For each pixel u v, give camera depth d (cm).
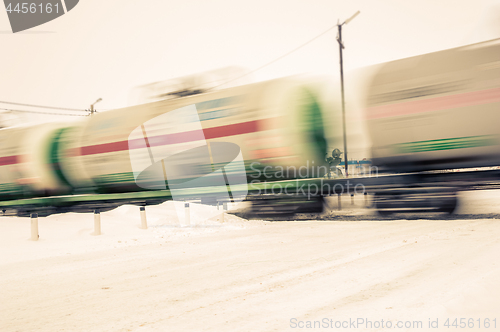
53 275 644
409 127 1283
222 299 479
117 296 511
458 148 1230
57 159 1980
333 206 1522
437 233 929
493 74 1173
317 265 650
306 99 1438
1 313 454
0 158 2119
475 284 459
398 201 1312
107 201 1897
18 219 1367
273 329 370
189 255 801
